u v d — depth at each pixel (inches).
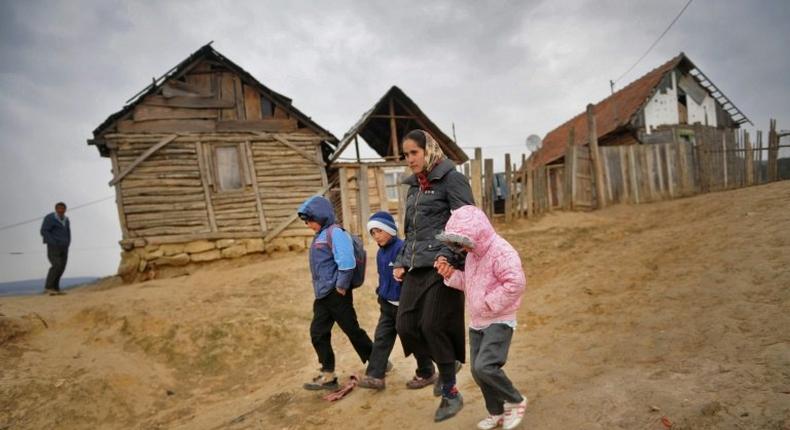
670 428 108.7
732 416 107.8
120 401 221.6
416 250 142.0
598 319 220.4
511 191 522.3
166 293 357.4
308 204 186.1
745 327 164.1
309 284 367.2
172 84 505.4
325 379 187.5
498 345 119.5
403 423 145.0
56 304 344.2
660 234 356.2
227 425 177.8
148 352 265.9
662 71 850.1
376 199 561.3
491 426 125.0
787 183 446.0
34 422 203.9
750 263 227.0
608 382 140.6
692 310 196.5
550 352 189.8
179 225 489.1
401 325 145.9
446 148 628.4
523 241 442.0
